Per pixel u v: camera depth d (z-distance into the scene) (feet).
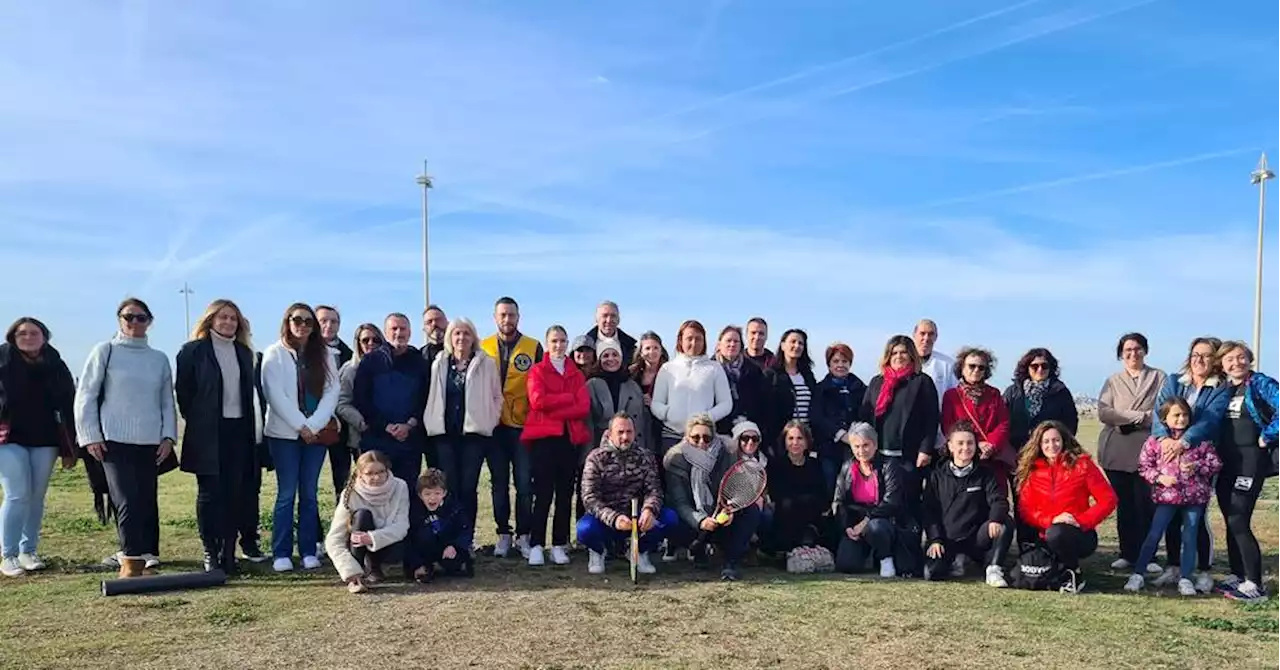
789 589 24.66
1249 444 24.48
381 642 19.21
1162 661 18.40
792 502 28.25
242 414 25.39
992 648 19.12
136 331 24.57
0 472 25.41
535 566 27.48
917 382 27.99
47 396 26.23
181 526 34.12
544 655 18.38
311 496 26.84
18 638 19.42
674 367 29.22
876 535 26.55
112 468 24.25
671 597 23.49
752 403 30.01
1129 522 28.48
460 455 27.68
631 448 26.78
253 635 19.70
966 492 26.63
